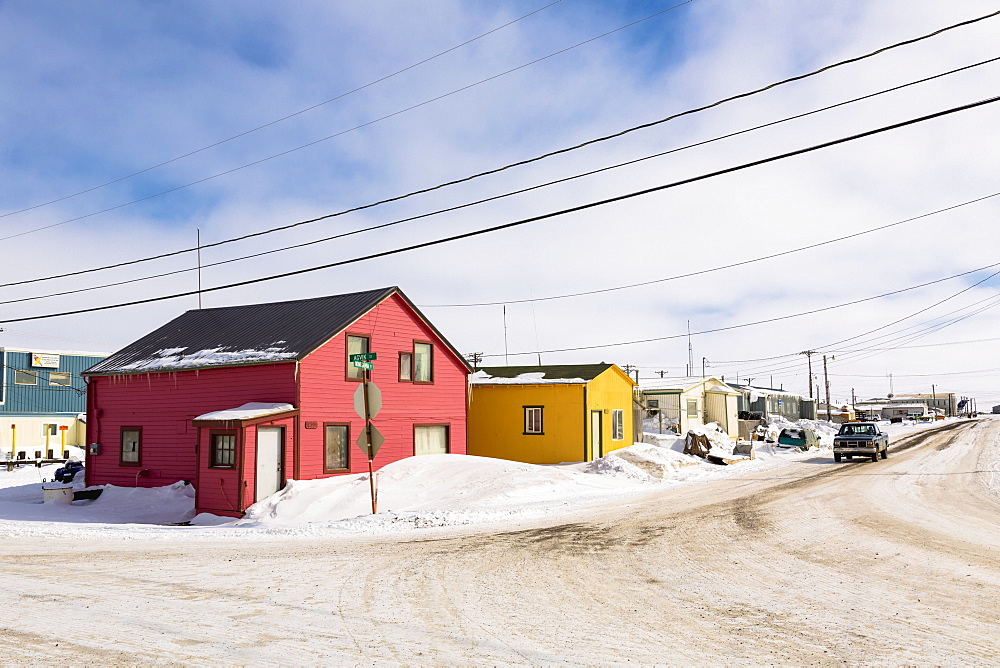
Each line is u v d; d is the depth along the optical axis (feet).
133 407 92.58
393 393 90.68
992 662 20.67
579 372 116.47
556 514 58.23
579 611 26.84
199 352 90.63
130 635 23.59
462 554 39.68
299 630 24.21
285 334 86.53
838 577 32.89
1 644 22.58
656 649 22.00
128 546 44.86
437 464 81.25
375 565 36.50
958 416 398.62
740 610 26.94
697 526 49.32
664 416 165.37
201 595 29.71
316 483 74.95
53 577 33.86
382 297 89.35
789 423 218.38
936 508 57.88
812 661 20.79
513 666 20.40
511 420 112.68
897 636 23.35
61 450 167.53
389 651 21.81
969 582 31.58
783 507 59.11
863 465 106.52
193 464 85.97
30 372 175.11
